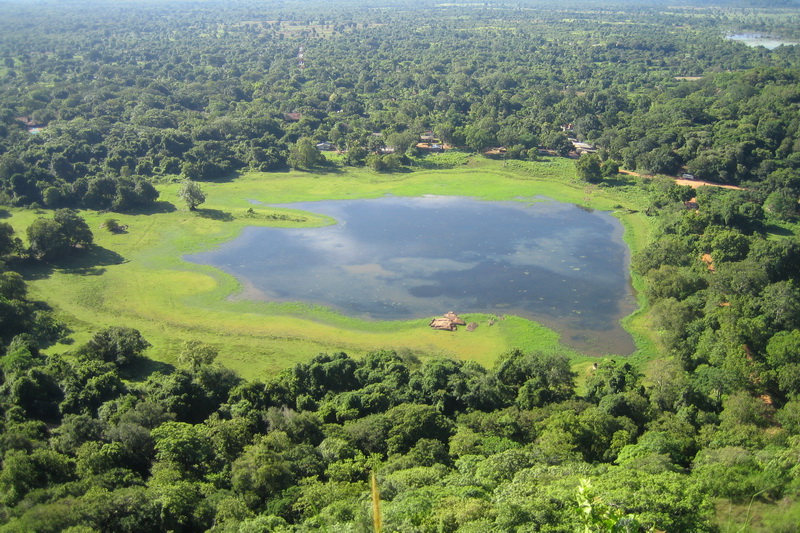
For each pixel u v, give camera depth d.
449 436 82.69
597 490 55.62
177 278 146.75
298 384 98.75
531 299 136.12
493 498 58.91
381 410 91.31
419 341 121.69
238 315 131.25
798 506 51.31
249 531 56.34
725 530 50.25
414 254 158.62
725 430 80.12
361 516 55.22
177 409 89.81
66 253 156.50
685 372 99.69
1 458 72.88
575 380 106.94
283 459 73.12
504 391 97.00
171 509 62.03
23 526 58.19
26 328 118.38
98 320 128.38
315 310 132.88
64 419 84.75
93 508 60.94
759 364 97.06
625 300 135.50
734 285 125.75
